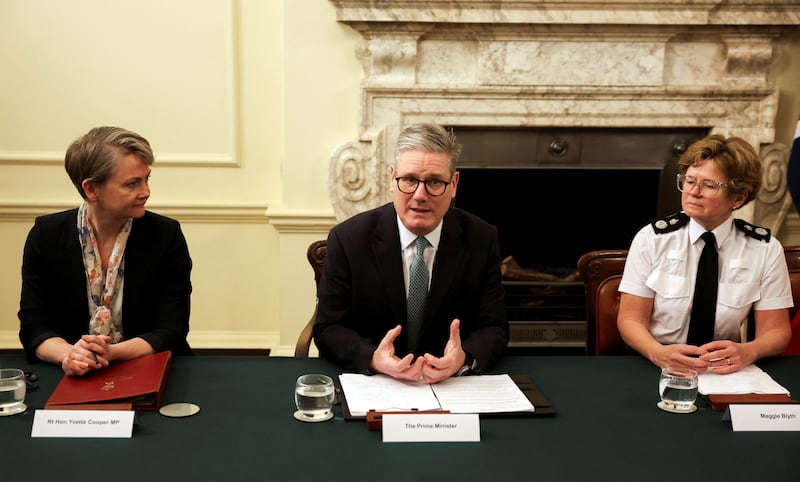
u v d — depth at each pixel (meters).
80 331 2.07
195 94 3.73
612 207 3.92
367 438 1.47
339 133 3.61
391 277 1.98
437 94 3.55
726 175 1.96
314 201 3.67
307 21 3.50
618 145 3.71
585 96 3.57
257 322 3.95
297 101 3.58
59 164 3.76
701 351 1.88
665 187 3.75
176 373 1.83
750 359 1.89
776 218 3.69
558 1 3.39
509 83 3.55
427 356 1.74
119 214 1.95
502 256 3.99
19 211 3.75
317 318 2.01
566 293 3.92
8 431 1.47
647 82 3.56
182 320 2.10
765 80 3.58
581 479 1.32
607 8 3.42
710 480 1.32
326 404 1.54
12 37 3.65
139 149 1.92
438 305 1.98
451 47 3.54
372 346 1.83
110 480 1.28
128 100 3.72
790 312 2.42
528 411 1.60
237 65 3.72
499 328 2.00
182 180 3.81
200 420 1.55
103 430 1.46
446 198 1.84
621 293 2.17
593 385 1.80
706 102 3.60
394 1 3.39
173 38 3.68
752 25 3.46
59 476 1.29
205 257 3.88
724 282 2.07
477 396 1.66
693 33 3.52
